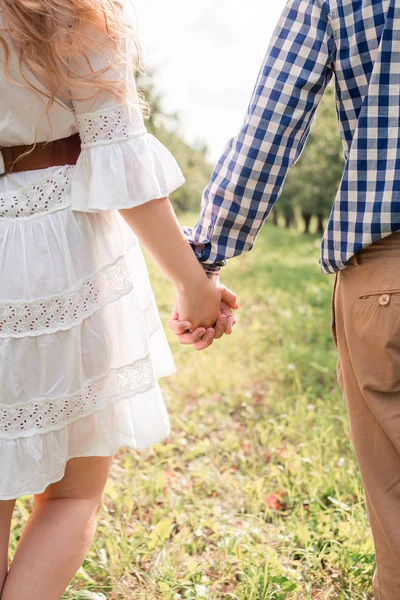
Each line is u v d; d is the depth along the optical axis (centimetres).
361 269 172
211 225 197
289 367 513
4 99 159
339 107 176
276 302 836
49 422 164
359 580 234
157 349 194
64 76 157
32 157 167
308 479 315
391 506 177
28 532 172
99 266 169
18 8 151
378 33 164
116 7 160
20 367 162
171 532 279
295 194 2372
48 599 166
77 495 177
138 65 173
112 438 173
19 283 162
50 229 164
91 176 162
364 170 167
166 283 945
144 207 167
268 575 235
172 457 357
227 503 308
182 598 232
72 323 164
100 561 249
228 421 423
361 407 181
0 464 163
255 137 186
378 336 168
